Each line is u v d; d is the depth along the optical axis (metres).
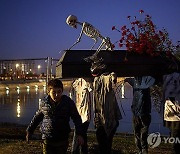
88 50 5.07
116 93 5.75
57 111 4.30
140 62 5.02
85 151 5.62
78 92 5.73
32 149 7.44
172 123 5.44
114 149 7.45
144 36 5.14
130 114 13.93
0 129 10.20
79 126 4.38
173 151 5.61
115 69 4.98
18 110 16.66
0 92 31.44
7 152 7.20
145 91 5.59
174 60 5.21
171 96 5.37
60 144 4.36
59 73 4.94
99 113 5.38
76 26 5.07
